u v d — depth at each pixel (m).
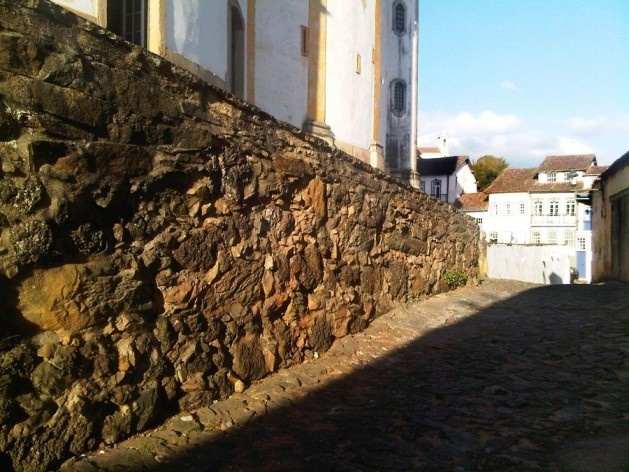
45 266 3.54
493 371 6.88
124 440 3.97
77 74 3.78
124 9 7.11
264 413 4.93
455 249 14.67
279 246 6.16
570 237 48.97
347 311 7.85
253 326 5.60
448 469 4.03
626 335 8.96
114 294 3.97
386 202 9.66
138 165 4.23
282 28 14.39
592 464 4.12
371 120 18.22
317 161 7.09
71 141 3.74
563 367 7.11
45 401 3.46
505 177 53.38
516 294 15.21
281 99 14.43
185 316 4.68
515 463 4.14
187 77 4.78
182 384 4.57
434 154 63.97
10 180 3.37
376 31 18.50
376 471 3.96
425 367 7.01
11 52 3.41
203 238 4.91
